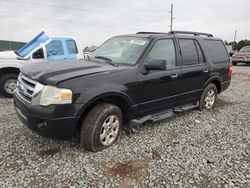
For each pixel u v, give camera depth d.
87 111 3.40
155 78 4.03
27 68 3.66
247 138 4.15
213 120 5.05
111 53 4.34
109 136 3.57
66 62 3.88
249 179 2.91
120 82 3.52
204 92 5.44
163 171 3.03
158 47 4.23
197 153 3.53
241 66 19.69
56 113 2.97
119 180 2.81
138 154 3.44
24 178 2.78
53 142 3.69
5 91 6.66
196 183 2.81
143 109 4.01
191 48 5.02
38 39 7.66
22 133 4.00
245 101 6.93
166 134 4.20
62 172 2.92
